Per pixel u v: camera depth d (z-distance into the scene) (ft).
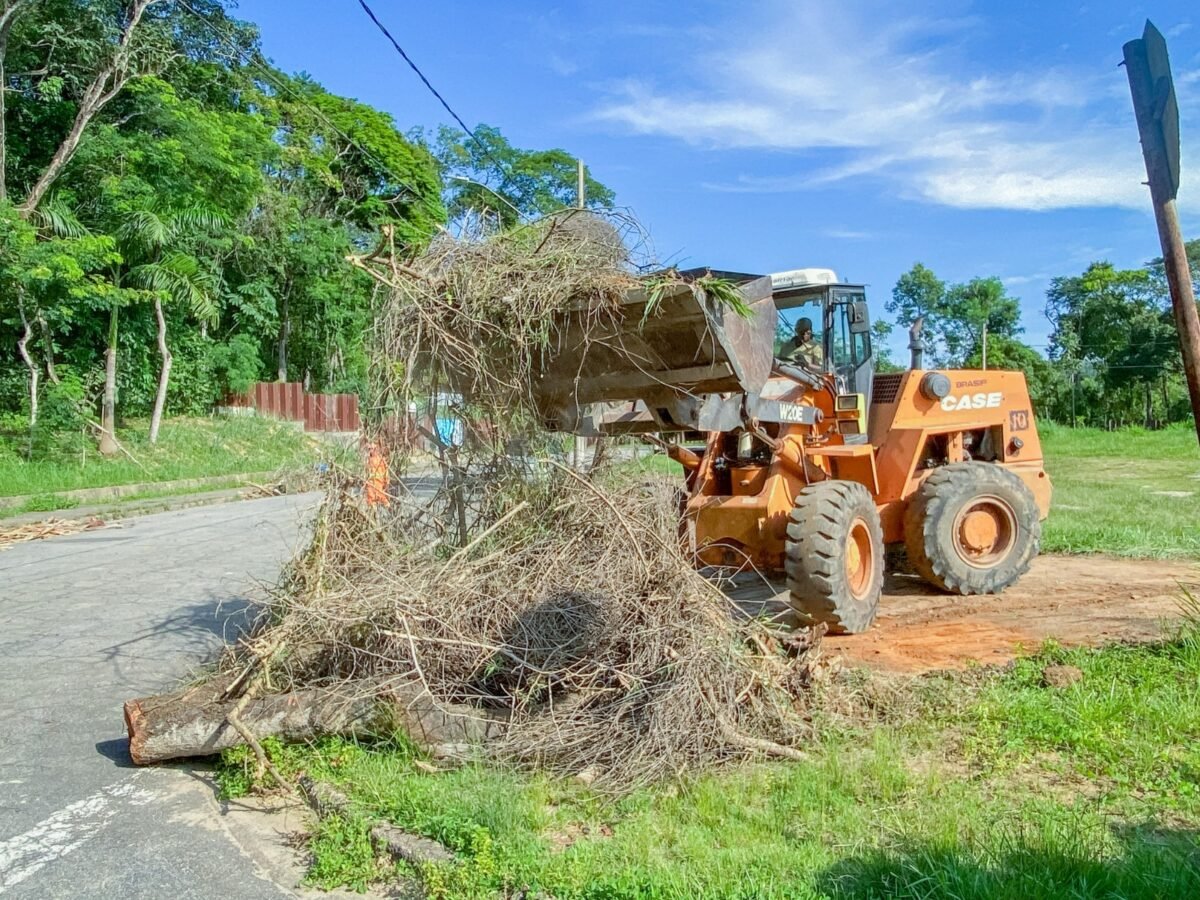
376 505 18.39
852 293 25.36
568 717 14.53
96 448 61.41
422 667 15.26
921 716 15.21
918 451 24.81
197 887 11.30
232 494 56.24
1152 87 13.84
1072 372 176.14
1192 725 14.28
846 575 20.27
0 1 58.80
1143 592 25.05
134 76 62.54
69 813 13.41
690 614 15.58
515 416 18.07
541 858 10.76
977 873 9.64
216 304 77.61
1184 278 14.02
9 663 20.98
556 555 17.21
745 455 23.48
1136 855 10.14
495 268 17.29
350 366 95.35
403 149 105.91
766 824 11.52
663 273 16.06
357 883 11.14
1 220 50.80
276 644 15.10
